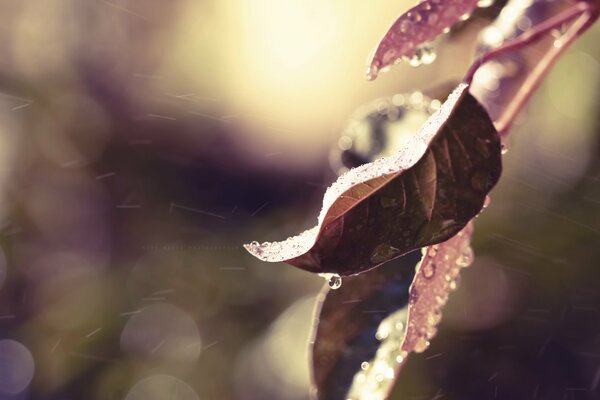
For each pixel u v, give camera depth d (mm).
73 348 938
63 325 953
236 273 916
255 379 827
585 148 678
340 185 304
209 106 1102
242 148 1055
